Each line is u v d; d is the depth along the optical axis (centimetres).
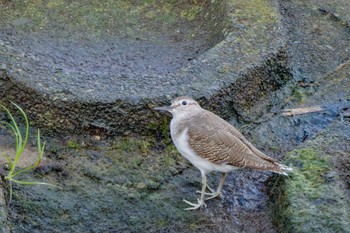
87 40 1392
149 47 1387
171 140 1188
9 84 1171
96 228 1037
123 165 1145
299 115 1277
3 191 1048
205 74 1228
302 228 1003
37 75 1182
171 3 1485
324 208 1031
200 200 1091
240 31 1330
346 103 1302
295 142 1233
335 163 1129
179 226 1056
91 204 1070
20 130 1177
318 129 1254
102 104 1155
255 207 1107
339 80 1349
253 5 1403
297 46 1409
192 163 1098
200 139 1061
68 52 1351
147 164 1153
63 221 1038
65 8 1453
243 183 1148
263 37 1324
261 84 1284
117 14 1462
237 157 1058
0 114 1189
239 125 1244
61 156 1145
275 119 1263
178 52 1373
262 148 1215
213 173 1159
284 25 1458
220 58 1265
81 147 1164
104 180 1116
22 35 1373
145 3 1488
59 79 1184
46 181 1096
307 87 1331
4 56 1207
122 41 1400
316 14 1498
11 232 1001
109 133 1177
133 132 1184
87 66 1318
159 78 1217
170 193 1110
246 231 1064
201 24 1434
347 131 1201
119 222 1051
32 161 1127
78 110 1158
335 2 1521
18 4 1443
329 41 1435
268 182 1148
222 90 1209
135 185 1114
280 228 1048
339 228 995
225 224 1071
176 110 1091
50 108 1159
